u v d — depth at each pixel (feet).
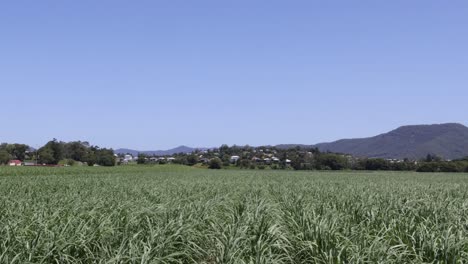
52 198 51.11
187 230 30.22
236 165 528.63
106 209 38.14
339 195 60.08
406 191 76.43
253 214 33.17
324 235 27.66
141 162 543.39
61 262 24.97
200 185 89.15
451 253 25.76
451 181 153.07
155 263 23.94
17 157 550.36
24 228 29.37
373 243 26.50
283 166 512.22
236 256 25.79
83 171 211.20
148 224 29.71
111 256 25.18
